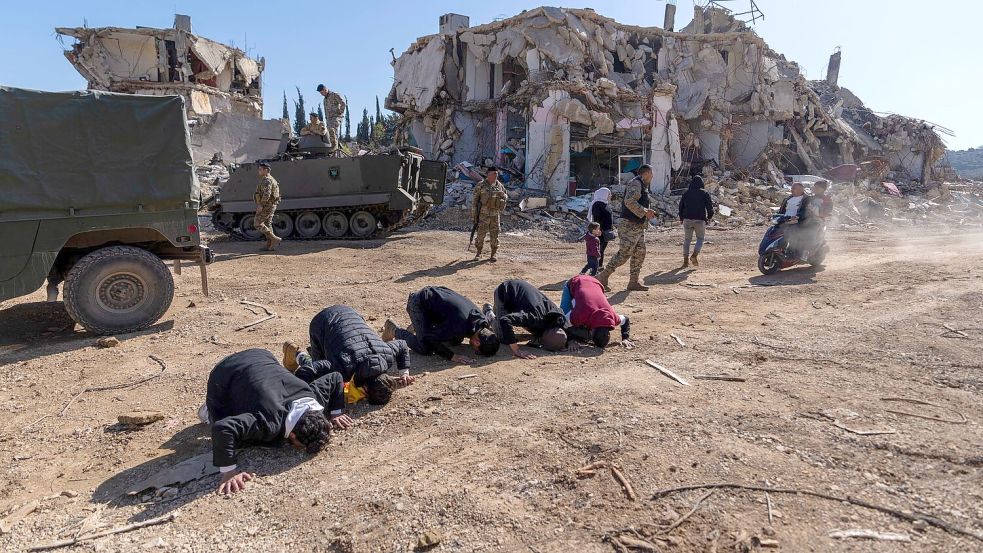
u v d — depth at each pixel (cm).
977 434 347
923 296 718
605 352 564
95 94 655
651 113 2422
